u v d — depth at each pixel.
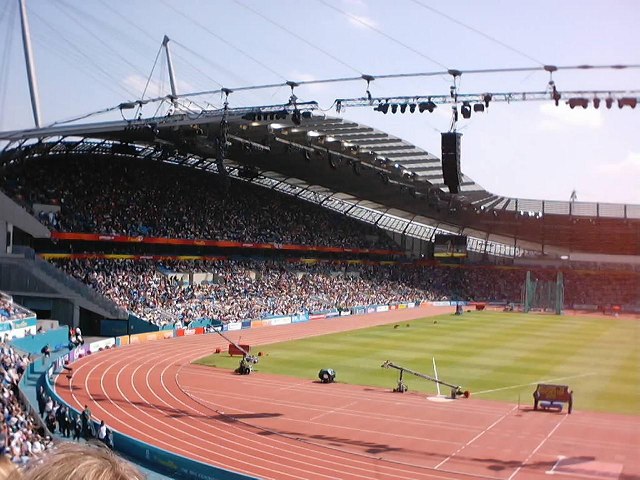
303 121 70.81
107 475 2.84
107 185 90.81
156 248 92.69
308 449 33.72
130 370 54.25
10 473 2.91
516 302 131.00
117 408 41.62
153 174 99.62
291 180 112.50
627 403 44.56
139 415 40.06
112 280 80.31
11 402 32.97
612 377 54.03
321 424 38.72
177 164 102.50
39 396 40.16
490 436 36.34
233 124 69.75
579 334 83.25
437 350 68.00
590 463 31.58
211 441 34.97
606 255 126.88
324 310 103.88
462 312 112.88
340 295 112.69
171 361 59.22
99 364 56.28
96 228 81.44
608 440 35.62
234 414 40.88
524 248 136.38
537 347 70.94
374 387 49.41
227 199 107.06
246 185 114.69
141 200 92.75
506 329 88.12
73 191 85.38
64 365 54.25
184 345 68.75
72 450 2.95
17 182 78.94
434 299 129.75
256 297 96.69
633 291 124.50
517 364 59.84
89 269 80.31
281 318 92.44
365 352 66.44
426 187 103.06
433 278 135.00
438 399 45.50
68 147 85.31
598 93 35.47
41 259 73.31
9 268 73.62
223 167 53.31
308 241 112.94
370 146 84.56
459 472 30.25
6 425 27.75
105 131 63.81
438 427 38.19
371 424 38.81
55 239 76.31
